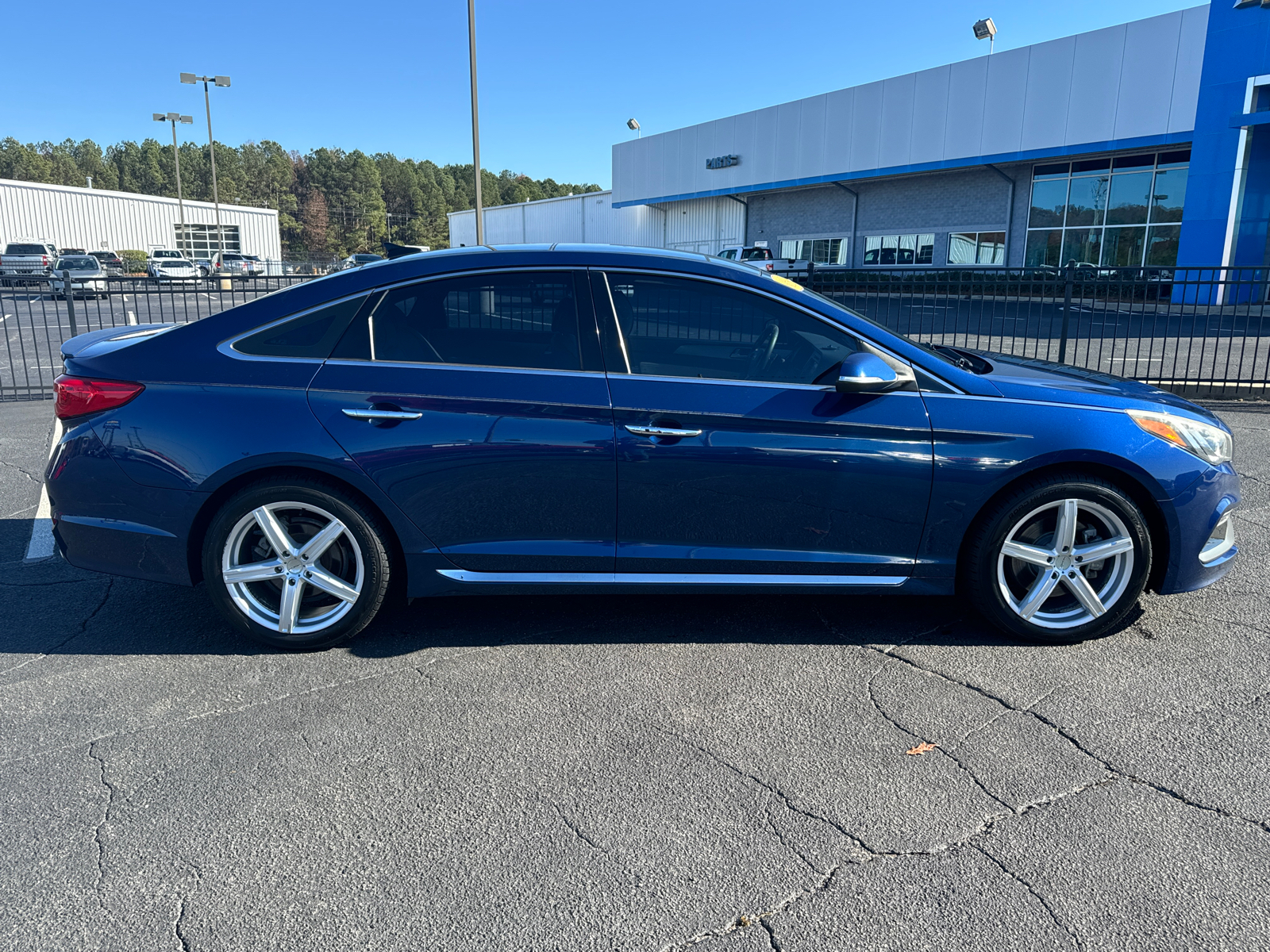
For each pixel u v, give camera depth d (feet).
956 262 94.32
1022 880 6.86
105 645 11.23
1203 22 65.46
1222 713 9.41
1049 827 7.49
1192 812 7.69
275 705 9.68
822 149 101.09
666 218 141.08
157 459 10.37
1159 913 6.48
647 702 9.75
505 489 10.46
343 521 10.54
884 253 103.19
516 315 10.56
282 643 10.89
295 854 7.23
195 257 199.62
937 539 10.71
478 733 9.11
